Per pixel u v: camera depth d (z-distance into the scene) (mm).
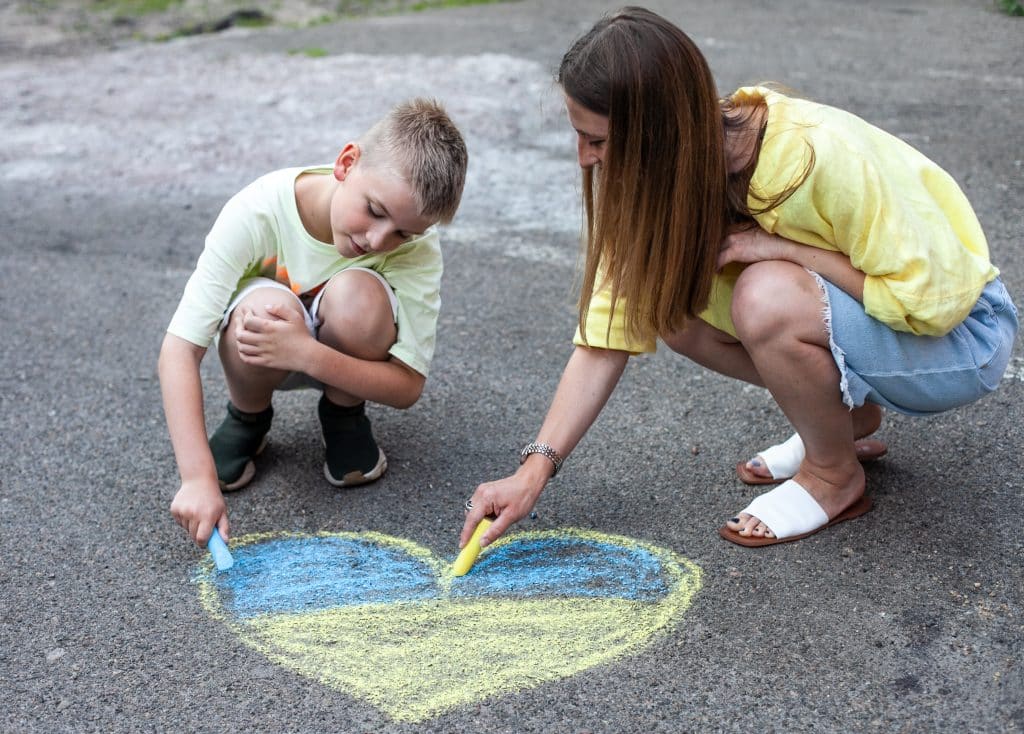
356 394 2330
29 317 3547
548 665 1885
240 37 7840
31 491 2521
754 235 2061
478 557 2229
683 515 2338
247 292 2328
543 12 8273
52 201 4680
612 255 2068
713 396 2869
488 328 3352
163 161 5121
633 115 1870
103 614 2070
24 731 1768
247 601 2104
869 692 1777
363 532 2332
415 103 2203
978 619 1937
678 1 8500
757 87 2098
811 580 2074
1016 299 3248
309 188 2328
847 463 2209
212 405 2926
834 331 2020
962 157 4543
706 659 1876
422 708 1788
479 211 4375
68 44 7863
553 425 2189
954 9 7867
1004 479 2375
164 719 1786
